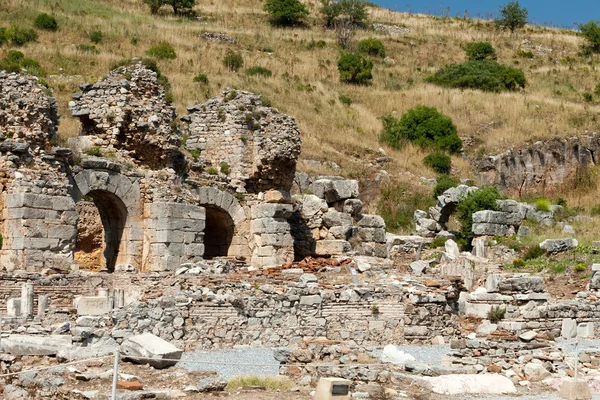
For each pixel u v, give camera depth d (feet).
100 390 51.85
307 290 84.89
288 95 241.14
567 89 304.30
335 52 307.99
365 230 137.18
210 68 244.63
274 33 318.86
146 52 242.37
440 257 140.15
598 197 233.76
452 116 259.39
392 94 268.41
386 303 87.61
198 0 359.66
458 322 91.09
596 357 68.64
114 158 111.45
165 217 112.37
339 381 51.93
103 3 308.60
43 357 61.00
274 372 62.44
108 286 95.20
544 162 245.04
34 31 233.35
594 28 367.66
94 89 115.55
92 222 122.31
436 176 219.20
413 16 403.95
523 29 385.29
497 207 164.04
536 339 70.13
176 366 61.46
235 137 128.36
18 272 89.35
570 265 130.41
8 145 97.66
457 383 57.52
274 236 125.49
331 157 207.51
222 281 89.10
